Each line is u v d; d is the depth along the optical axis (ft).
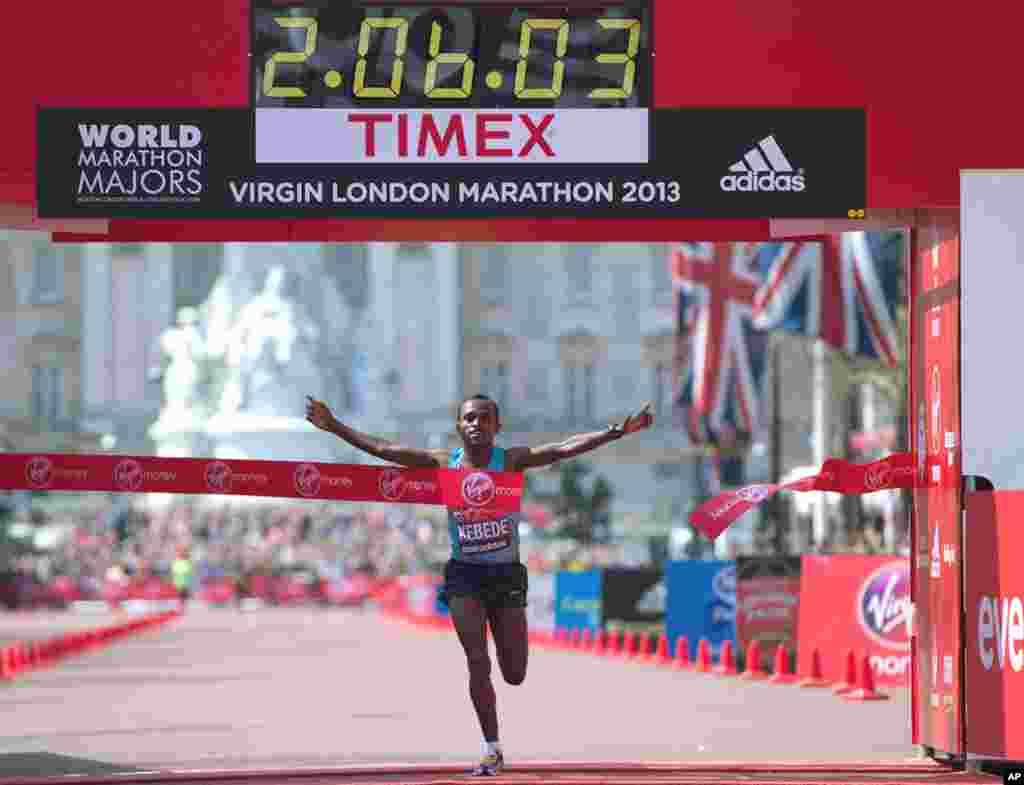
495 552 81.92
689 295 252.21
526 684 169.58
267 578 541.75
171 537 580.30
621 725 121.70
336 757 99.76
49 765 95.86
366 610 510.58
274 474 85.61
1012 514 82.69
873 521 283.38
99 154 83.56
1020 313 92.99
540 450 82.53
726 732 115.14
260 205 83.66
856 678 149.48
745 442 261.24
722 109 83.87
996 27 84.38
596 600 245.45
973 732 86.69
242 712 138.72
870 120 84.23
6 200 84.58
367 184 83.71
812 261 221.25
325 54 83.92
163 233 93.25
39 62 83.61
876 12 84.28
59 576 538.06
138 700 153.79
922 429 91.91
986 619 85.15
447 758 98.73
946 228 87.56
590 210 83.71
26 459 85.97
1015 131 84.23
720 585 198.08
